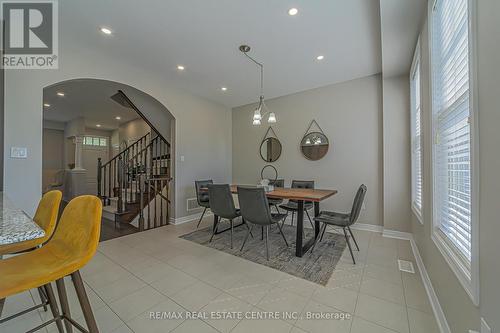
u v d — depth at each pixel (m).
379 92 3.52
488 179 0.88
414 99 2.90
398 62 2.85
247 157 5.07
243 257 2.55
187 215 4.27
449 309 1.33
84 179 6.31
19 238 0.67
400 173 3.22
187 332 1.40
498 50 0.81
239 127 5.24
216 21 2.27
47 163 7.24
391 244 2.96
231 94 4.45
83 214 1.06
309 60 3.07
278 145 4.57
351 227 3.70
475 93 0.98
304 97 4.23
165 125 4.52
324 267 2.29
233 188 3.63
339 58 3.01
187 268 2.27
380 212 3.51
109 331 1.40
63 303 1.13
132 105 4.10
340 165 3.83
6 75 2.28
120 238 3.22
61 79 2.62
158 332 1.40
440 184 1.68
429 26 1.75
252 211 2.58
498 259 0.80
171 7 2.07
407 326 1.46
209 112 4.78
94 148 7.89
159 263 2.38
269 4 2.03
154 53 2.91
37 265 0.98
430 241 1.84
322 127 4.03
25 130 2.38
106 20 2.26
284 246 2.90
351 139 3.74
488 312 0.87
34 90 2.44
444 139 1.59
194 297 1.77
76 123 6.48
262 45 2.70
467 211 1.20
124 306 1.66
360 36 2.51
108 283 1.98
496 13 0.82
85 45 2.73
